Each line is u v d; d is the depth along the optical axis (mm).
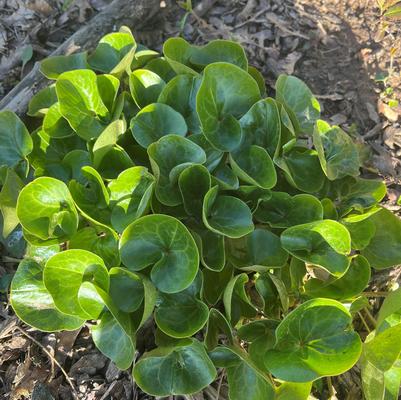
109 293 446
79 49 601
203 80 480
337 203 532
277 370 423
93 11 662
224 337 511
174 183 484
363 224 510
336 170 510
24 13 649
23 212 467
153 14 648
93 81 509
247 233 454
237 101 511
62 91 498
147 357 432
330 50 658
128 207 484
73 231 484
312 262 456
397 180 609
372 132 628
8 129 517
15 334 515
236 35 663
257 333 468
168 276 451
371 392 443
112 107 530
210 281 484
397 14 664
